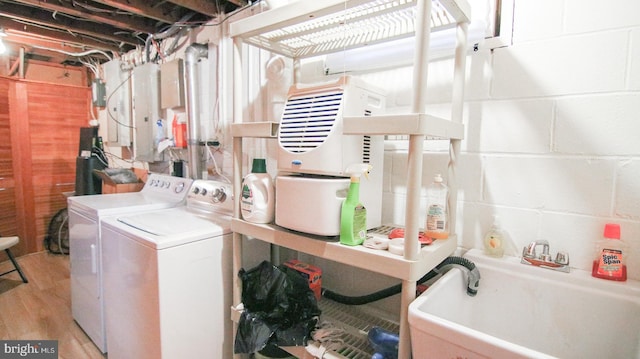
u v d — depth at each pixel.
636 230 1.01
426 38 0.83
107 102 3.46
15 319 2.24
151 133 2.80
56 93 3.67
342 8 1.08
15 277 2.95
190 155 2.40
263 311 1.36
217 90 2.35
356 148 1.13
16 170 3.43
